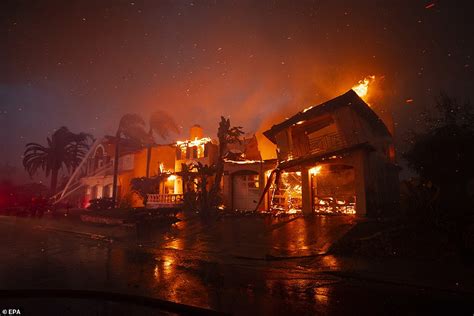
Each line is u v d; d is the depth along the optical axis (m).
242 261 10.00
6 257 10.39
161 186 30.77
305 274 8.23
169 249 12.47
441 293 6.50
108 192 35.91
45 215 26.39
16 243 13.68
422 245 10.16
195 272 8.38
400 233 11.34
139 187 30.80
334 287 6.98
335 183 20.30
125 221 17.83
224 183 24.73
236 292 6.54
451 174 12.98
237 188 24.66
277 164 21.31
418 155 13.71
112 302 6.08
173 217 18.81
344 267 8.77
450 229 10.39
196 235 15.28
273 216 18.20
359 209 15.96
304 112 19.52
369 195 16.47
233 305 5.71
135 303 6.04
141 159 35.00
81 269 8.62
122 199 32.31
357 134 17.50
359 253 10.45
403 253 9.91
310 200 18.28
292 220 16.41
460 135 12.91
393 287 6.97
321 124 20.97
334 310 5.48
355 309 5.54
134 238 15.25
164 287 6.84
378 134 22.25
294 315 5.24
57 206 29.91
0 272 8.20
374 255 10.09
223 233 15.27
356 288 6.89
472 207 11.80
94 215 20.81
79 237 16.23
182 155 31.62
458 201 12.84
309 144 21.39
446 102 13.84
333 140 19.41
